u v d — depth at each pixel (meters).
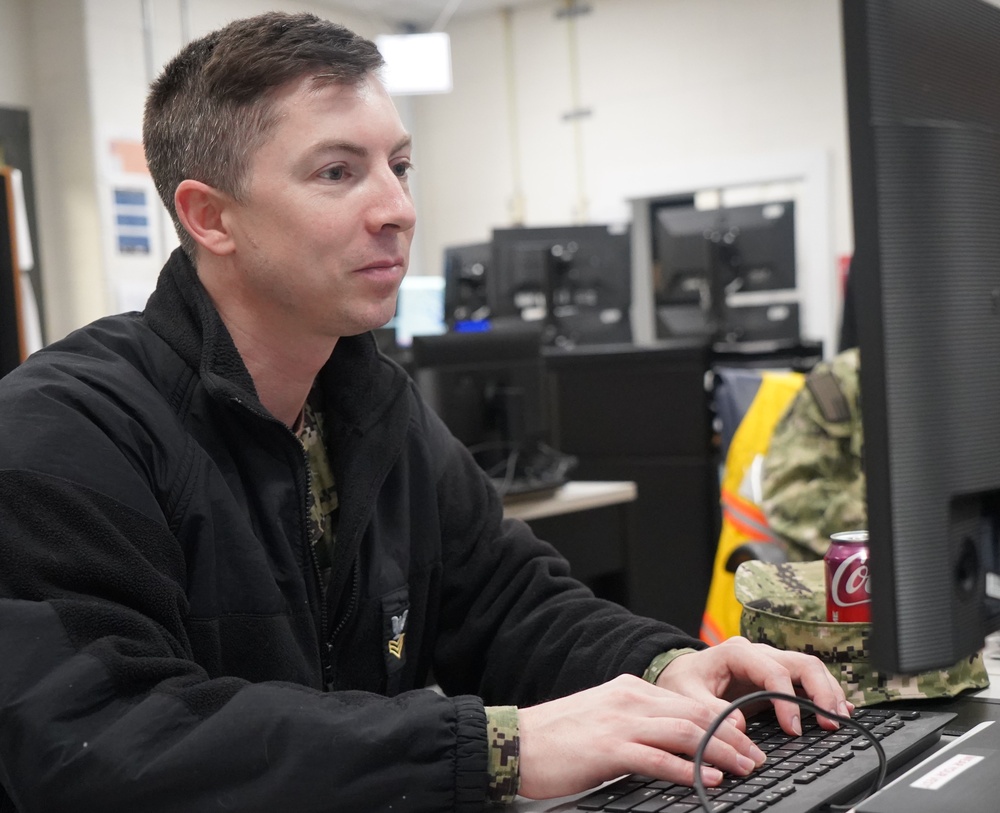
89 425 0.94
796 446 2.37
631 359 4.32
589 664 1.12
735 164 7.07
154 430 1.01
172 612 0.92
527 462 2.87
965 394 0.71
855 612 1.06
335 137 1.01
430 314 5.32
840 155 6.77
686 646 1.10
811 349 4.30
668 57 7.32
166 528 0.96
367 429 1.17
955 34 0.73
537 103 7.85
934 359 0.70
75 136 6.24
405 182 1.09
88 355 1.05
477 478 1.35
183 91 1.07
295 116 1.01
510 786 0.84
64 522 0.88
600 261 5.44
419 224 8.36
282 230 1.02
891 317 0.69
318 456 1.19
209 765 0.79
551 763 0.85
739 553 2.09
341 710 0.84
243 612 1.04
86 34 6.13
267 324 1.09
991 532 0.77
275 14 1.07
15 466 0.88
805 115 6.86
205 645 1.02
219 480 1.04
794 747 0.91
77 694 0.80
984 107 0.75
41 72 6.32
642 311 7.47
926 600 0.70
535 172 7.89
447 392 2.81
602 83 7.59
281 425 1.08
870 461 0.70
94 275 6.25
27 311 3.76
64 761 0.79
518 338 2.88
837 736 0.93
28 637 0.82
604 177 7.61
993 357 0.73
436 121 8.28
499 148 8.02
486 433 2.85
